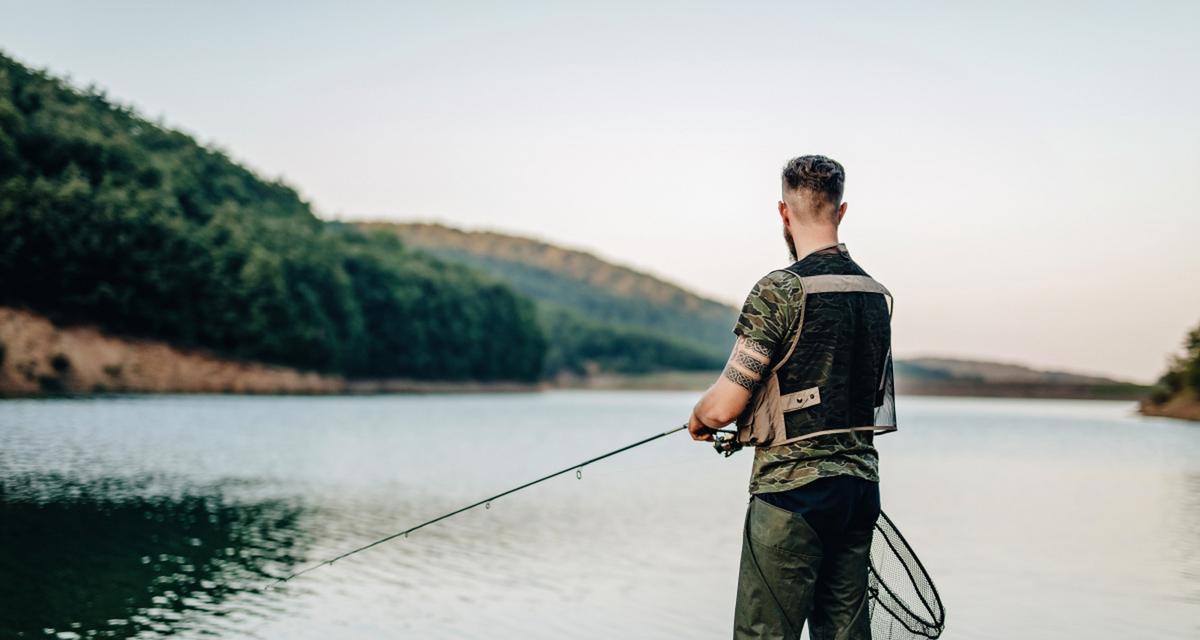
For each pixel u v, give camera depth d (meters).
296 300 93.06
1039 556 10.70
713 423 3.15
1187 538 12.09
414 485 17.72
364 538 11.43
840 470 3.08
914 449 31.73
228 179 112.12
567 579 9.25
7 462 18.80
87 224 64.00
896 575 3.39
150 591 8.23
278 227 103.12
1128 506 15.80
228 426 34.50
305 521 12.66
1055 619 7.70
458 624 7.42
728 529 12.72
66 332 61.25
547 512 14.28
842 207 3.40
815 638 3.28
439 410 62.66
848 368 3.12
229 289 79.50
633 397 131.25
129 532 11.19
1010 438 39.25
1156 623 7.59
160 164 87.50
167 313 70.56
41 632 6.86
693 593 8.68
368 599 8.22
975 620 7.67
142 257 68.38
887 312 3.28
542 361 160.88
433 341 127.88
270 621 7.36
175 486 16.11
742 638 3.20
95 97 97.94
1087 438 39.22
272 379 80.19
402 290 121.69
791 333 3.10
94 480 16.42
